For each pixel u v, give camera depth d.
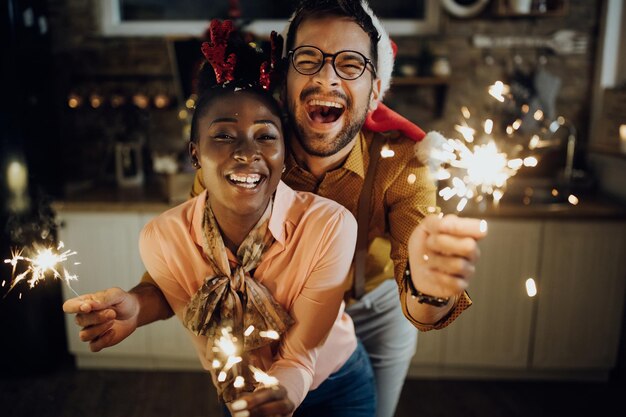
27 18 2.79
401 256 1.24
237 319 1.05
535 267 2.72
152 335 2.88
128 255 2.78
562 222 2.68
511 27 3.08
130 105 3.17
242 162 0.95
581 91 3.13
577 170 3.16
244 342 1.05
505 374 2.93
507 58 3.11
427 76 3.04
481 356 2.83
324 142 1.21
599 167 3.06
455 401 2.76
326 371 1.25
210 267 1.07
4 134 2.65
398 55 3.12
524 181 3.09
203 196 1.08
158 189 3.04
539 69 3.09
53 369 2.99
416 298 0.94
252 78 1.06
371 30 1.19
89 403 2.72
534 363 2.82
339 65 1.15
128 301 1.03
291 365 1.06
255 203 0.99
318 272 1.05
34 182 2.80
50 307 2.96
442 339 2.82
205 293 1.04
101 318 0.95
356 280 1.38
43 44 2.99
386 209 1.33
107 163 3.23
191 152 1.07
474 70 3.12
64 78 3.17
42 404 2.71
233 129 0.96
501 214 2.65
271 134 0.98
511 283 2.74
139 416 2.63
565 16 3.06
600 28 3.05
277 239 1.04
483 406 2.72
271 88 1.14
